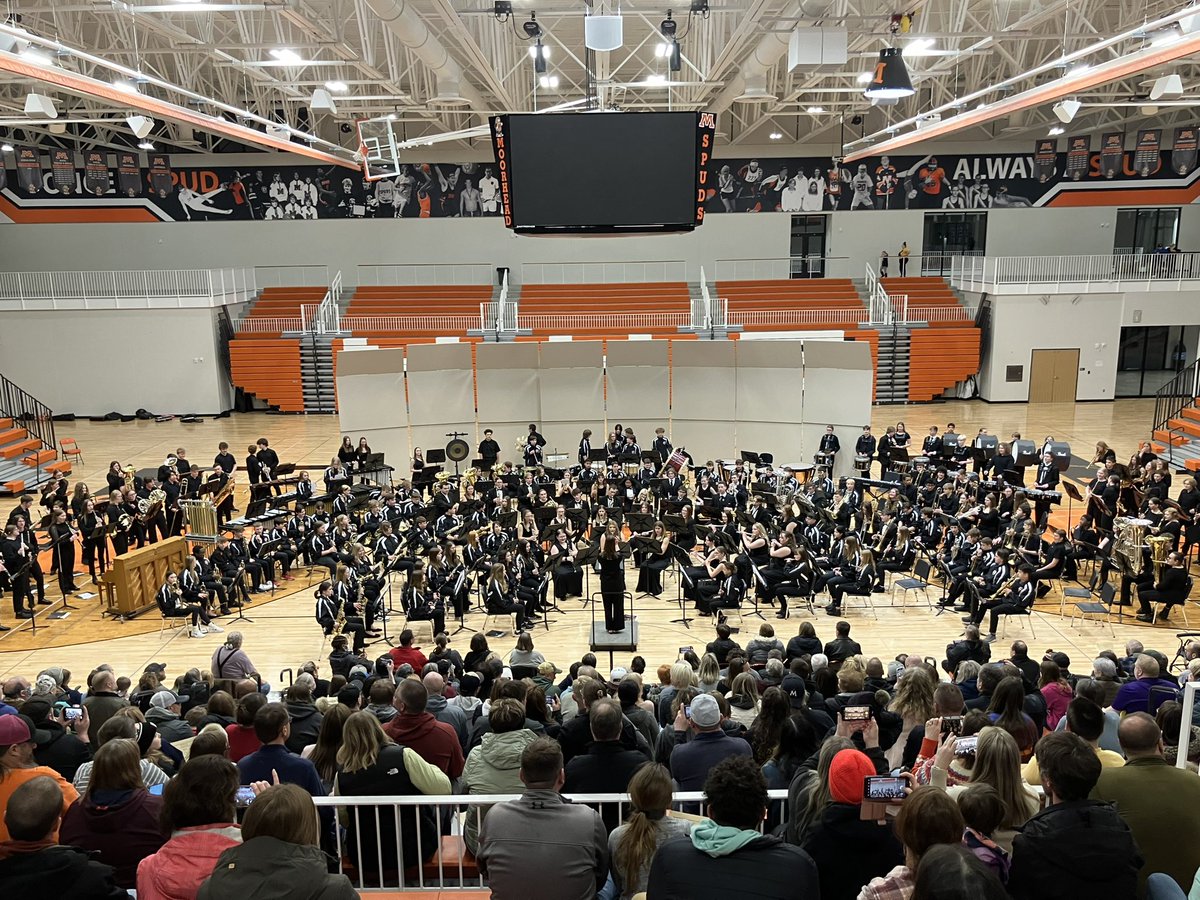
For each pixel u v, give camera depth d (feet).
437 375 95.50
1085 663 51.70
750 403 95.61
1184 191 136.56
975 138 136.77
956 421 114.93
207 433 115.65
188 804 13.02
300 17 57.11
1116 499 67.72
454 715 29.04
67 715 28.17
